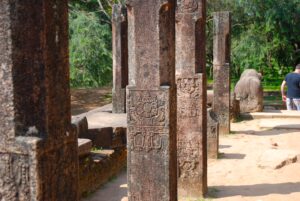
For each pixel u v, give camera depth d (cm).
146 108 395
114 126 692
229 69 946
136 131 400
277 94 1898
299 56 1977
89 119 775
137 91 396
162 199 399
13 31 191
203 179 527
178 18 530
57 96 214
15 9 191
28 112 200
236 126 1060
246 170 651
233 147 821
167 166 395
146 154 400
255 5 1786
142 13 383
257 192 541
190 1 529
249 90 1195
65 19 222
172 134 402
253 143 855
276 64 2108
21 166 199
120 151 693
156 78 390
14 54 193
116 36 895
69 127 227
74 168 233
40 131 204
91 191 568
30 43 198
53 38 210
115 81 893
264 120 1108
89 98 1891
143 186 403
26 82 198
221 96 948
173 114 403
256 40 1788
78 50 1460
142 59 391
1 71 195
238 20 1923
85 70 1488
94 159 599
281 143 849
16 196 202
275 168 648
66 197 225
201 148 520
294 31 1770
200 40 528
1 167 201
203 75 524
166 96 388
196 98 521
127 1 385
